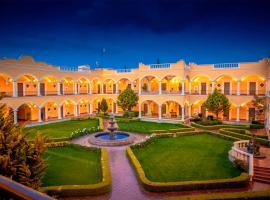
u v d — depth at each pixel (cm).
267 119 3186
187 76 4025
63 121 3938
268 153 1925
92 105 4978
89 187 1259
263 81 3641
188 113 4181
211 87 4150
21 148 934
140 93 4269
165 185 1297
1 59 3127
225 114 3525
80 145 2177
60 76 4125
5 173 809
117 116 4472
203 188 1323
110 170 1644
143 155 1983
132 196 1255
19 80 3719
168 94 3916
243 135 2495
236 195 1138
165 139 2619
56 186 1259
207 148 2208
